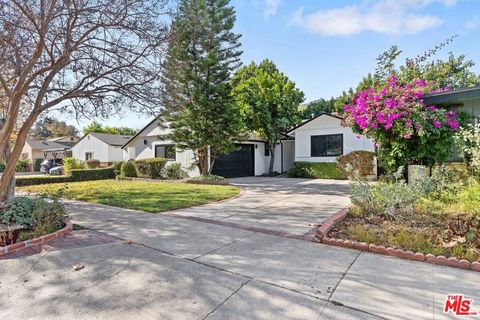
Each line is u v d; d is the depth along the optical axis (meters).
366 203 5.43
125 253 3.91
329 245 4.12
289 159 20.67
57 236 4.63
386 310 2.45
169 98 7.10
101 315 2.49
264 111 17.52
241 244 4.22
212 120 13.40
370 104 7.41
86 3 5.55
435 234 4.10
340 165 14.59
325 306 2.53
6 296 2.89
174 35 6.62
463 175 6.93
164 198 8.56
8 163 5.55
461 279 3.00
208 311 2.51
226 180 13.80
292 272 3.22
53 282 3.15
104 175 17.62
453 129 6.89
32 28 5.46
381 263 3.44
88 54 6.02
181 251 3.95
